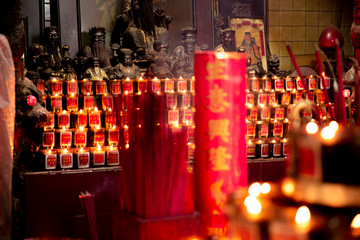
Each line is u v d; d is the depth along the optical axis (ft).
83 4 17.74
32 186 13.83
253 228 3.96
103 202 14.43
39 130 13.96
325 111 17.22
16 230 13.76
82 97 15.38
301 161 4.32
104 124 15.29
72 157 14.56
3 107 11.07
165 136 5.21
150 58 16.51
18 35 12.46
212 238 5.19
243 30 20.17
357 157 3.97
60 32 17.25
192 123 15.80
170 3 18.79
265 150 16.80
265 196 4.67
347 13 22.08
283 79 17.51
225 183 5.88
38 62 15.64
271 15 20.94
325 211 4.10
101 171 14.47
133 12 17.48
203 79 5.94
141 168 5.14
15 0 12.06
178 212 5.18
